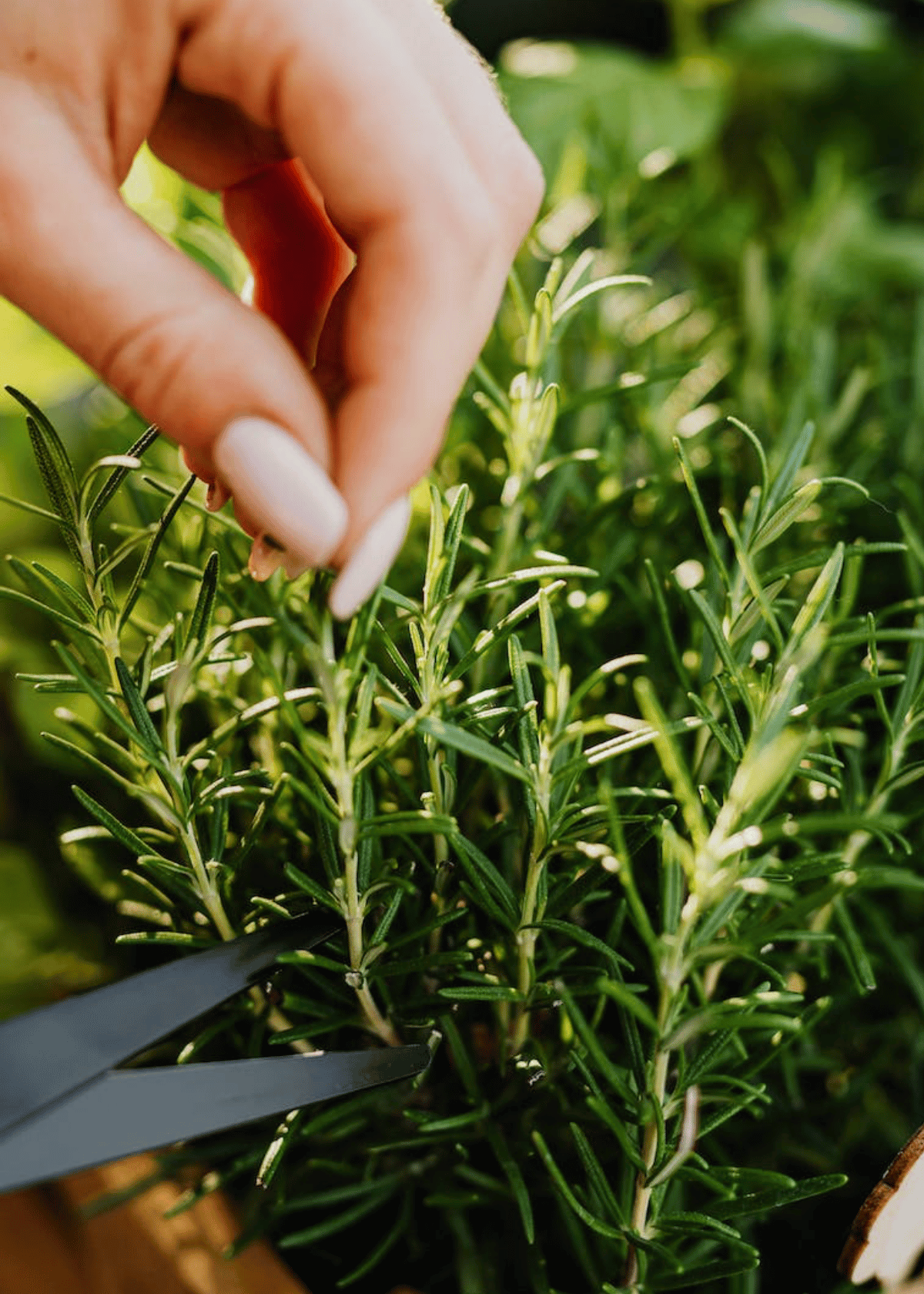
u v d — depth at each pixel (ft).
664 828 0.74
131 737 0.77
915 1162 0.79
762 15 1.87
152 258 0.77
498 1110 0.87
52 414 1.31
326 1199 0.86
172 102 0.91
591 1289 0.90
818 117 1.94
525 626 0.95
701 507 0.81
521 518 0.99
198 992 0.77
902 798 0.99
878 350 1.11
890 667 0.91
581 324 1.12
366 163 0.78
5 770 1.15
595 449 1.06
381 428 0.78
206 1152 0.89
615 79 1.52
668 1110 0.80
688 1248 0.89
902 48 1.92
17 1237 0.95
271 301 0.96
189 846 0.81
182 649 0.81
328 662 0.74
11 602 1.18
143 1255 0.92
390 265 0.79
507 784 0.89
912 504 1.00
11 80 0.78
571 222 1.18
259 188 0.94
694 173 1.45
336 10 0.77
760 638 0.93
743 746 0.80
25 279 0.77
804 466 1.04
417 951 0.86
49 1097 0.73
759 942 0.75
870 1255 0.82
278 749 0.91
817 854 0.83
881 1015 0.99
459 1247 0.88
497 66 1.56
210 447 0.78
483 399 0.91
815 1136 0.92
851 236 1.48
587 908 0.92
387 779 0.91
